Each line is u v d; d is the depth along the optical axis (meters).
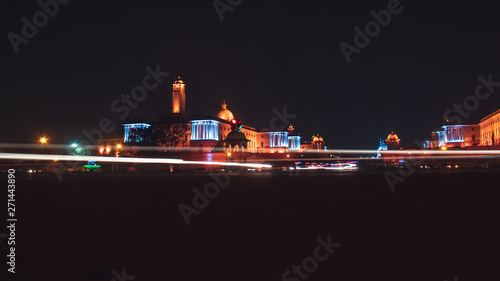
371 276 5.70
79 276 5.84
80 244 8.02
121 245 7.88
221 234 9.00
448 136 168.62
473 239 8.16
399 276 5.68
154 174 64.12
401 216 11.53
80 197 19.11
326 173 60.31
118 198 18.52
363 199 16.92
